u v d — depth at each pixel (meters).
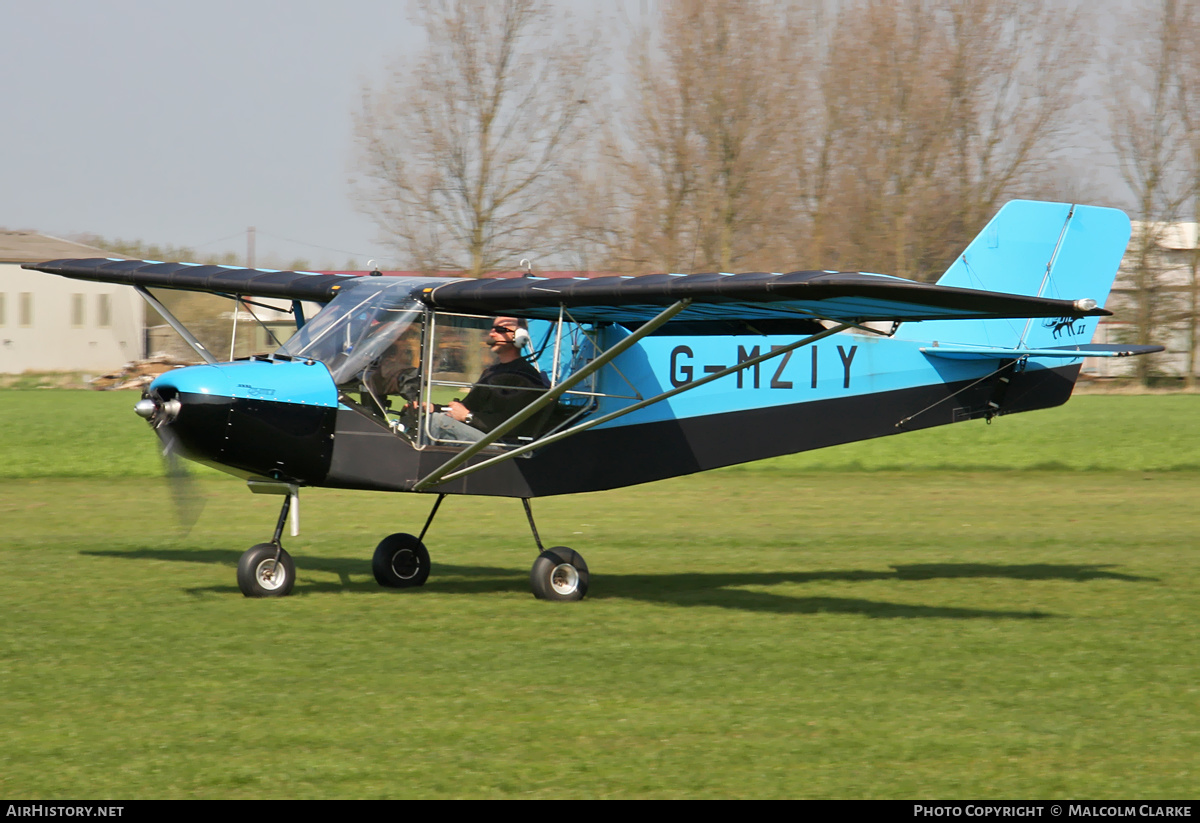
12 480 56.53
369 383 26.11
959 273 32.72
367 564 33.03
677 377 29.45
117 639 22.59
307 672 20.28
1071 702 18.98
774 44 112.81
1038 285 33.16
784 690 19.55
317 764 15.68
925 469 66.62
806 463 68.25
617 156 112.81
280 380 25.16
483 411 27.45
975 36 124.31
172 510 45.19
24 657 21.11
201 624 24.09
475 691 19.25
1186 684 20.16
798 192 118.00
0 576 29.88
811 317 24.92
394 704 18.44
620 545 37.62
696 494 54.06
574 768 15.68
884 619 25.77
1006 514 46.44
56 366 175.75
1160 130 147.62
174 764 15.61
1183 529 41.84
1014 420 97.00
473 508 47.91
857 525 43.00
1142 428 89.25
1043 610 26.95
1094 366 167.12
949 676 20.58
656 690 19.47
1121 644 23.28
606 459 28.92
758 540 38.81
